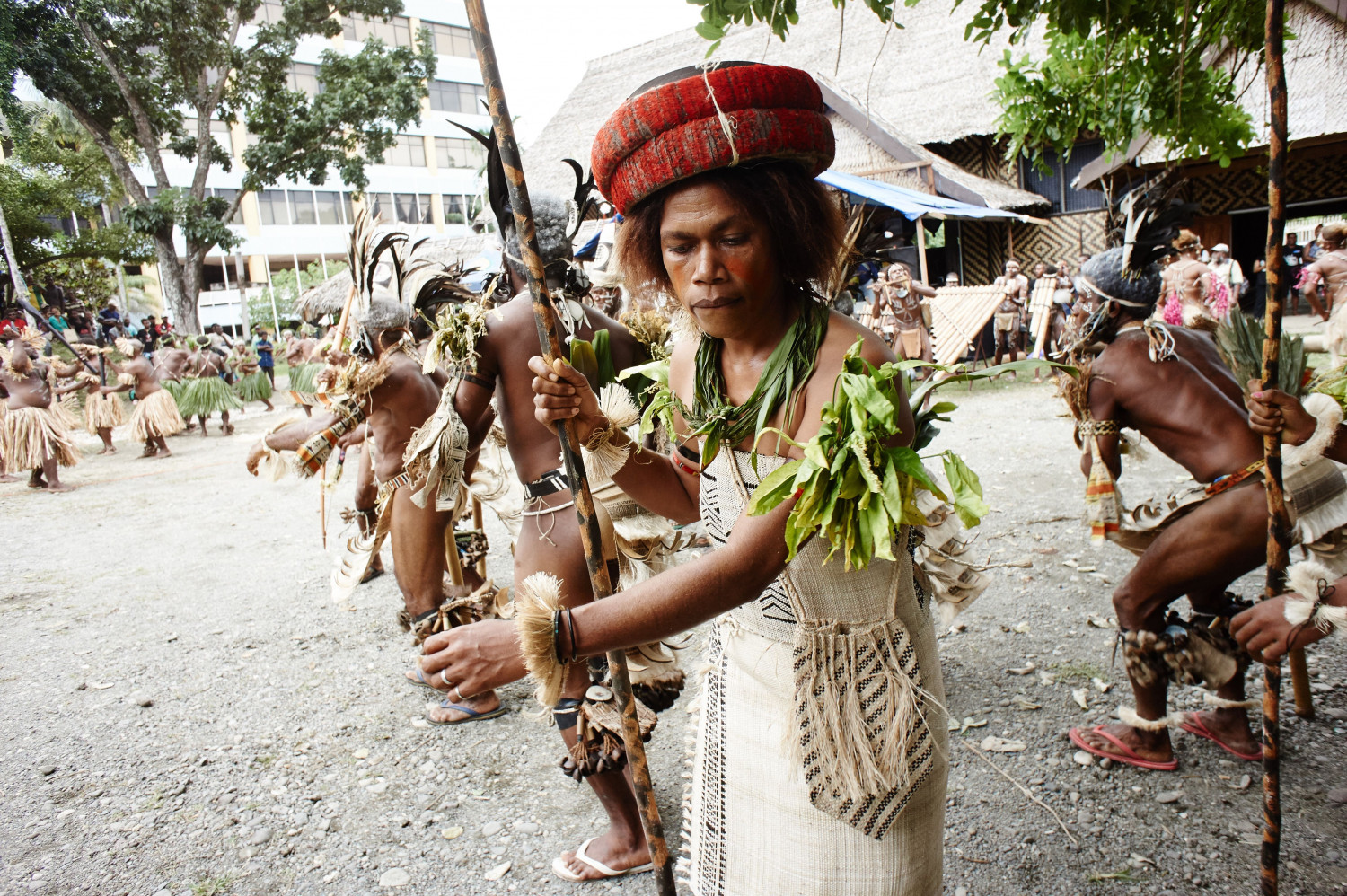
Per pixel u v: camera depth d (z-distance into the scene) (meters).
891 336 10.97
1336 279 8.07
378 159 26.30
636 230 1.39
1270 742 1.87
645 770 1.48
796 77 1.23
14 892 2.69
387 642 4.59
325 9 24.27
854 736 1.33
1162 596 2.66
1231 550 2.49
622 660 1.45
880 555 1.13
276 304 38.59
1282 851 2.40
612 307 3.91
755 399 1.32
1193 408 2.62
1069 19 2.51
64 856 2.87
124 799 3.21
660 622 1.19
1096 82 3.13
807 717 1.34
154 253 28.89
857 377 1.16
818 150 1.25
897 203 10.60
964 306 11.88
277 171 25.11
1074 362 2.89
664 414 1.61
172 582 5.98
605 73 23.03
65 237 25.98
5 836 3.00
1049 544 4.93
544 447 2.46
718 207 1.23
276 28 24.22
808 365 1.27
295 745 3.55
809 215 1.29
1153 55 2.83
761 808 1.42
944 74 16.28
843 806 1.33
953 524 2.22
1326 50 9.33
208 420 16.58
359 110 24.45
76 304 24.38
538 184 20.73
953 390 11.18
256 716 3.83
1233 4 2.55
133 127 25.55
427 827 2.94
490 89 1.36
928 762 1.37
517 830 2.89
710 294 1.26
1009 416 9.08
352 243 3.53
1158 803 2.66
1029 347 13.36
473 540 4.34
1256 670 3.35
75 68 23.03
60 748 3.62
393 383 3.43
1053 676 3.46
